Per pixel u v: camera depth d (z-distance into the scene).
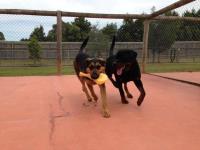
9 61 15.39
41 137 2.79
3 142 2.67
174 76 7.44
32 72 10.09
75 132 2.93
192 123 3.22
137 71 4.00
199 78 6.95
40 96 4.80
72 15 8.10
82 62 4.37
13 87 5.73
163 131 2.94
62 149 2.50
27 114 3.64
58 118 3.45
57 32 8.02
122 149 2.49
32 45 15.84
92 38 13.11
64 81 6.57
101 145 2.58
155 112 3.71
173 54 13.99
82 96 4.79
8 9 7.66
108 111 3.54
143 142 2.64
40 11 7.86
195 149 2.48
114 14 8.36
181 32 10.56
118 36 10.52
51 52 16.33
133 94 4.92
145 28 8.64
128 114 3.62
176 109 3.86
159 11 7.78
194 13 9.15
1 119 3.42
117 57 4.01
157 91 5.21
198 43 14.58
